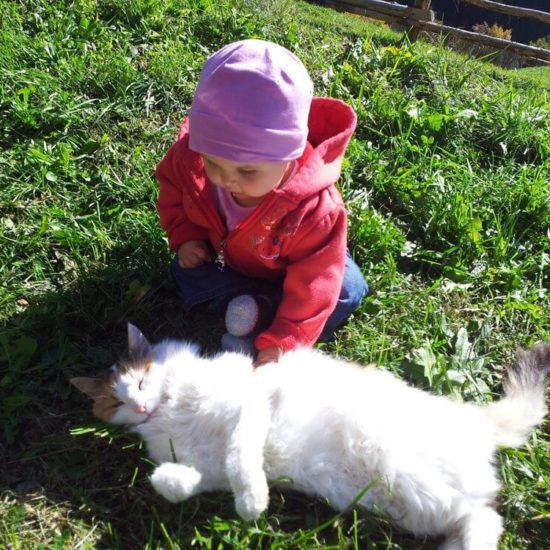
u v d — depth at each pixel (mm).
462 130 1439
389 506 722
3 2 1540
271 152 768
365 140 1387
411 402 753
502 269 1104
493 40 2141
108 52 1455
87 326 960
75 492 758
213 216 918
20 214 1092
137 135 1289
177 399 782
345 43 1796
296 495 768
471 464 707
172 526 734
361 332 985
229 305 937
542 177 1320
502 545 728
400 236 1141
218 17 1664
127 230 1084
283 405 747
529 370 865
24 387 856
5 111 1244
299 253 886
